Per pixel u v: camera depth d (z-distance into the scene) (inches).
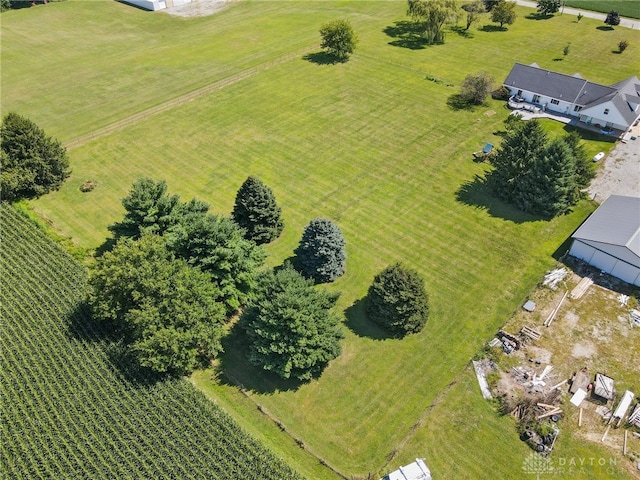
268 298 1562.5
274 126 2795.3
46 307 1818.4
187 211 1958.7
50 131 2817.4
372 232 2122.3
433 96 3019.2
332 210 2236.7
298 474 1355.8
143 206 1873.8
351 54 3521.2
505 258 1984.5
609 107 2596.0
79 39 4028.1
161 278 1569.9
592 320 1736.0
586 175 2164.1
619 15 4062.5
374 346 1697.8
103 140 2728.8
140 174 2480.3
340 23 3324.3
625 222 1911.9
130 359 1638.8
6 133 2240.4
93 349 1675.7
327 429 1485.0
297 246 2054.6
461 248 2036.2
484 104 2930.6
